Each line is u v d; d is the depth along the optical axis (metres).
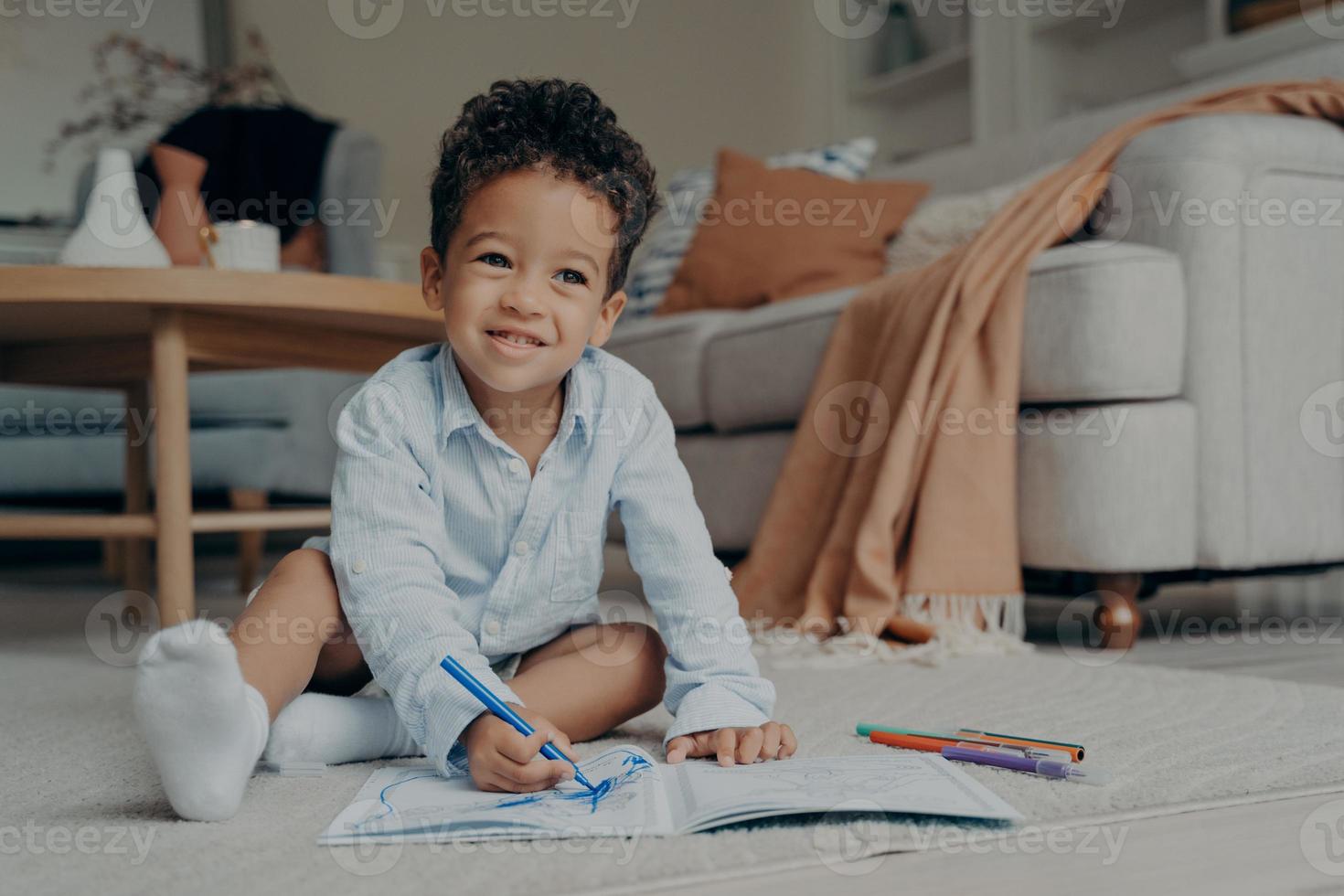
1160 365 1.54
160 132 3.72
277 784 0.81
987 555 1.57
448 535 0.93
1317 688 1.19
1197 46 3.32
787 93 4.43
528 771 0.74
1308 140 1.68
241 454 2.49
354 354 1.89
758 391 1.99
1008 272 1.63
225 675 0.68
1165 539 1.54
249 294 1.51
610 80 4.14
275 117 3.22
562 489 0.93
